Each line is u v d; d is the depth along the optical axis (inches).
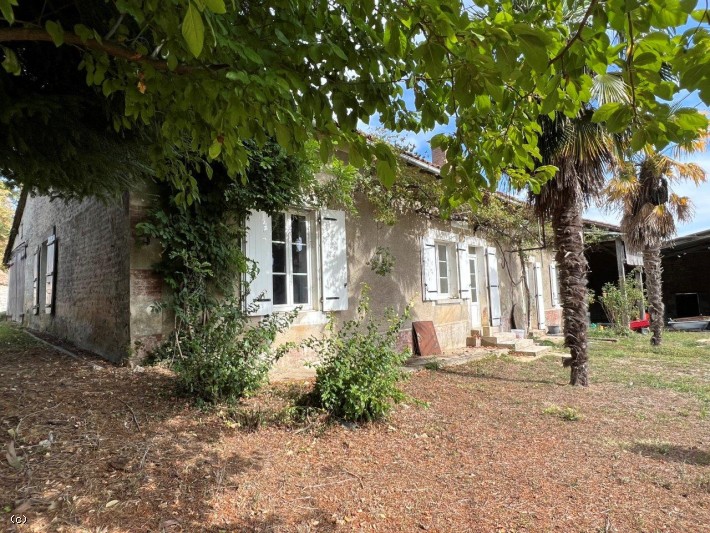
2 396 168.1
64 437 135.6
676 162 397.1
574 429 187.9
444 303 391.5
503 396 239.9
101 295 268.5
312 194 275.1
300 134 86.2
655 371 315.9
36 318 469.4
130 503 106.8
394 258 337.1
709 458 157.9
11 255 693.3
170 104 101.8
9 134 117.2
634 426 193.5
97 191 157.9
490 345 409.7
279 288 268.8
